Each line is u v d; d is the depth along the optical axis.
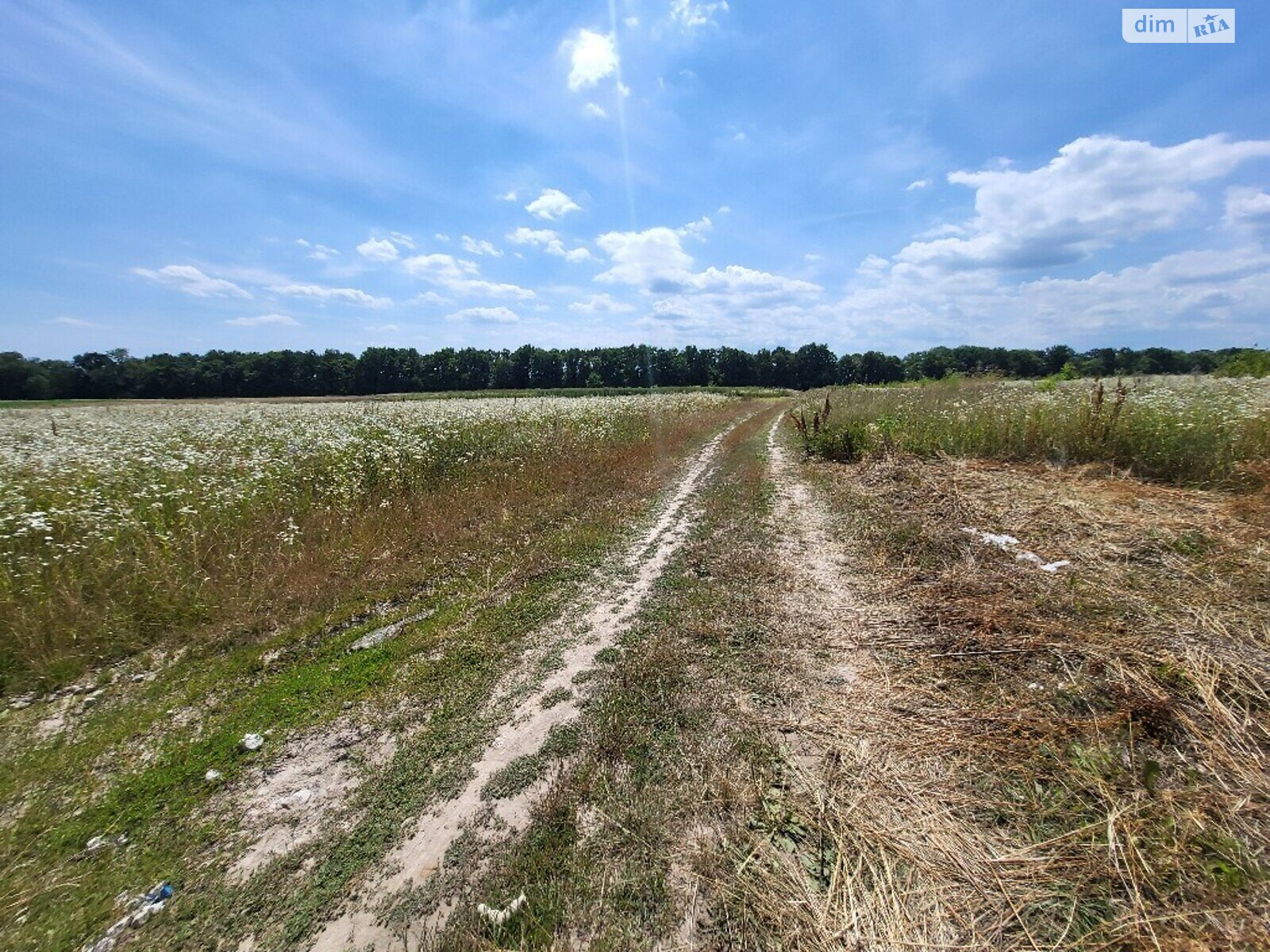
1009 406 10.19
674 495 8.80
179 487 6.99
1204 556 4.55
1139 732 2.76
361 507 7.25
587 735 3.12
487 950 1.98
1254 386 10.63
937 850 2.31
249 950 2.08
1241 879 2.02
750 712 3.24
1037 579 4.52
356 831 2.60
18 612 4.19
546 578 5.51
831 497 8.17
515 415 15.91
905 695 3.31
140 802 2.83
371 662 4.10
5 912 2.23
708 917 2.08
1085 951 1.88
